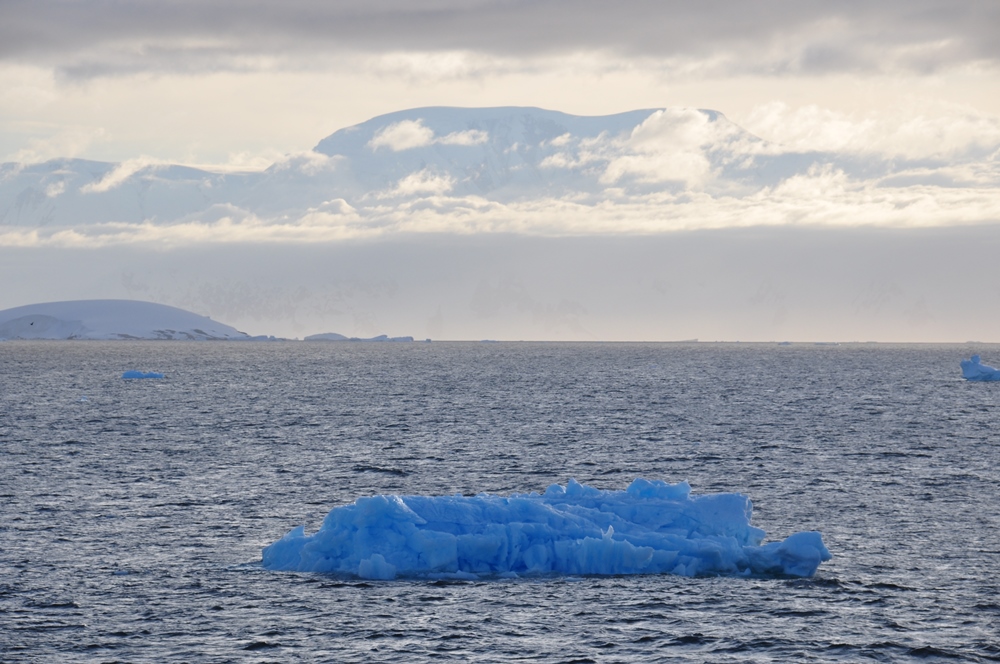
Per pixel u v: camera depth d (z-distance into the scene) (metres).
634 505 83.38
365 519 79.62
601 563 77.88
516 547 79.00
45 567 81.31
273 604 71.19
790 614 69.75
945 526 99.06
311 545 80.00
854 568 81.56
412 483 127.69
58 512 104.25
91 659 61.81
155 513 104.69
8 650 63.06
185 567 81.31
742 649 63.66
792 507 109.44
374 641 64.56
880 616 69.62
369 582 75.69
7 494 114.44
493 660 61.78
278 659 61.84
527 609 70.06
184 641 64.62
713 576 77.94
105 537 92.62
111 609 70.56
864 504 111.31
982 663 61.81
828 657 62.47
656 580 76.50
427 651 62.97
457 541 78.00
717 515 83.06
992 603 72.62
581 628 66.75
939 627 67.62
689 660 61.91
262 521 101.38
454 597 72.19
